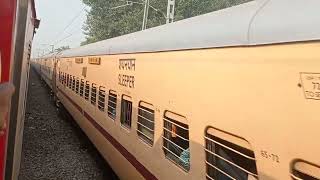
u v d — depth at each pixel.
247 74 3.10
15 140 4.02
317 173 2.40
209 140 3.82
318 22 2.37
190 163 4.22
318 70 2.35
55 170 10.10
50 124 16.77
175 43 4.62
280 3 2.88
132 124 6.48
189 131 4.21
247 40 3.10
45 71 36.69
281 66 2.69
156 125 5.30
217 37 3.61
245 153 3.34
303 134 2.46
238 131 3.21
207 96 3.78
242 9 3.47
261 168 2.92
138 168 6.20
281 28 2.70
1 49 2.96
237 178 3.47
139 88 6.08
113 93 8.00
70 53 17.11
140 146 6.06
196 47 4.04
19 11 3.94
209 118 3.73
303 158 2.46
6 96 1.53
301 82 2.49
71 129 15.93
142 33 6.47
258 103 2.94
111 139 8.15
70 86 16.28
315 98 2.37
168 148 4.96
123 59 7.13
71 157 11.38
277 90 2.72
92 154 11.84
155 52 5.36
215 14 4.08
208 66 3.77
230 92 3.35
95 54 10.34
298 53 2.53
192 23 4.47
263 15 2.99
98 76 9.72
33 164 10.52
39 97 28.03
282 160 2.66
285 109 2.63
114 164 7.99
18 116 4.04
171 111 4.73
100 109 9.41
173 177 4.74
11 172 4.02
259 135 2.92
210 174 3.86
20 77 4.00
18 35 3.96
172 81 4.70
